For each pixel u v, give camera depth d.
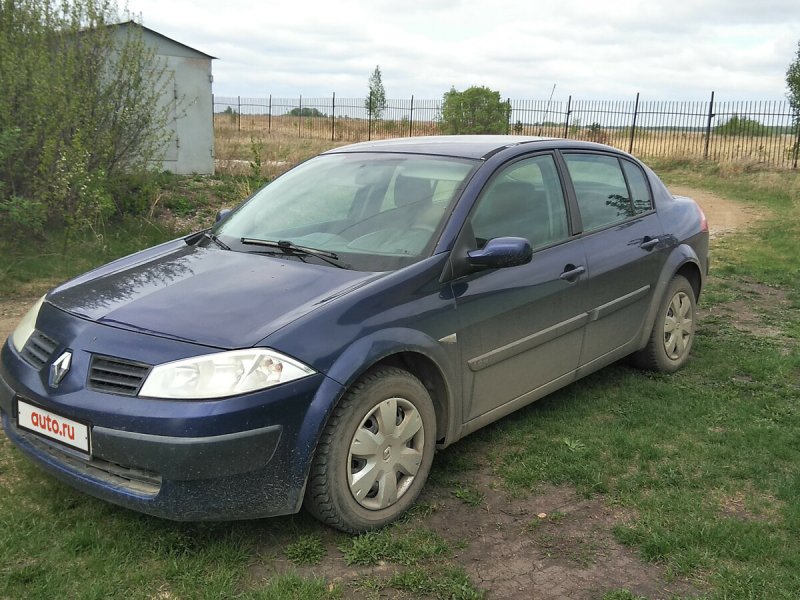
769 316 6.82
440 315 3.33
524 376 3.90
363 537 3.03
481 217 3.69
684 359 5.24
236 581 2.77
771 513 3.32
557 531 3.17
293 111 37.06
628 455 3.86
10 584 2.68
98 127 9.85
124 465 2.74
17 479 3.46
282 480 2.81
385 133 34.12
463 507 3.36
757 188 19.14
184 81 14.70
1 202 8.42
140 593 2.67
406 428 3.20
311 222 3.87
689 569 2.88
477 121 27.41
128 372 2.81
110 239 9.27
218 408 2.68
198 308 3.05
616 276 4.42
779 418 4.39
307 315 2.96
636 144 28.06
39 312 3.37
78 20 9.73
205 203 12.13
